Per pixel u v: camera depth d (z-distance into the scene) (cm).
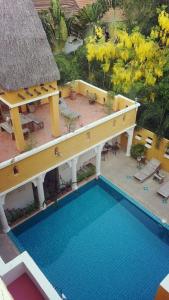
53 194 1540
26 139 1381
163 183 1638
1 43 1104
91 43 1916
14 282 678
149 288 1142
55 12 2367
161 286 665
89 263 1241
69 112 1550
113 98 1656
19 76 1120
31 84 1152
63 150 1351
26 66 1140
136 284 1157
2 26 1103
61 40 2453
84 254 1280
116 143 1914
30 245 1322
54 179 1538
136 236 1359
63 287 1147
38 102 1664
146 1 1945
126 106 1653
